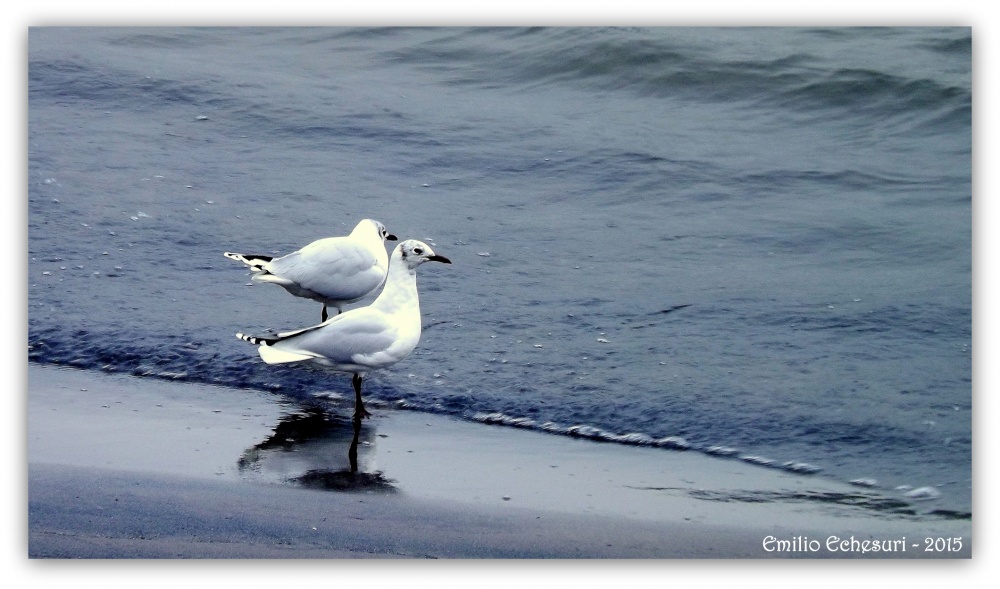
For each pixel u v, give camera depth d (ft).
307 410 34.27
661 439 31.83
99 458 30.37
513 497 28.17
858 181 52.13
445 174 54.54
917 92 59.31
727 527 26.63
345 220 49.11
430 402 34.60
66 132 59.11
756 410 32.83
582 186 52.85
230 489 28.43
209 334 39.37
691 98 63.31
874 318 38.42
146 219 48.88
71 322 40.14
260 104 62.90
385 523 26.58
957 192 50.31
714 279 42.52
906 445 30.58
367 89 65.31
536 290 42.01
